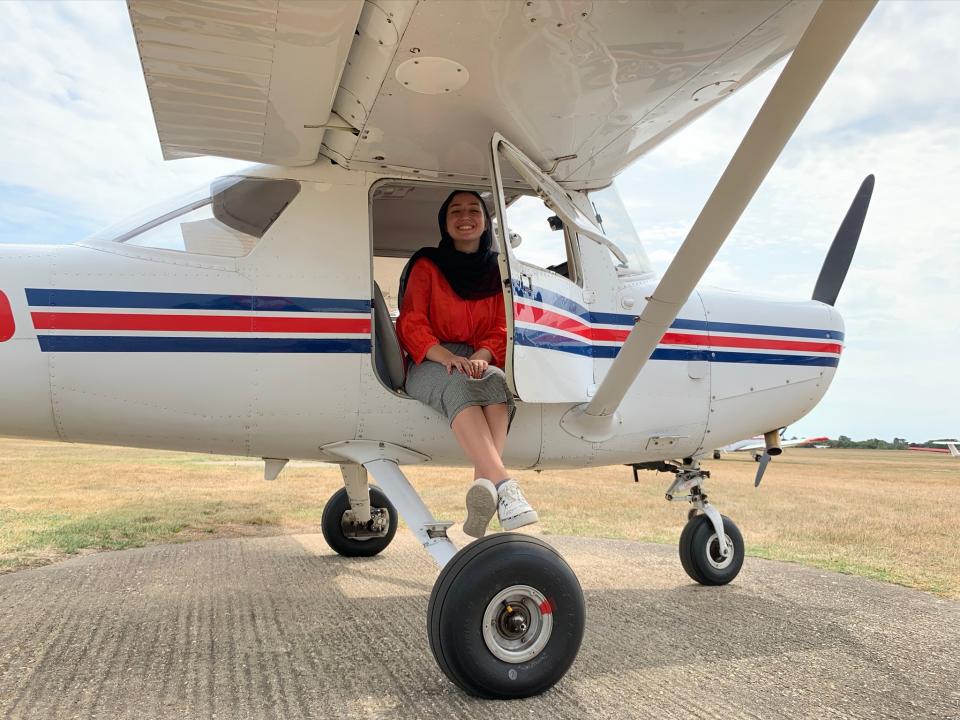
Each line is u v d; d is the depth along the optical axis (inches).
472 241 108.9
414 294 105.3
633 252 130.9
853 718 76.5
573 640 83.4
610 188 132.7
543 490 358.9
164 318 97.7
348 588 134.7
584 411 116.1
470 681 79.1
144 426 100.3
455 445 111.4
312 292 103.7
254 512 244.7
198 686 82.7
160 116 95.3
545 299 104.3
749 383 134.4
